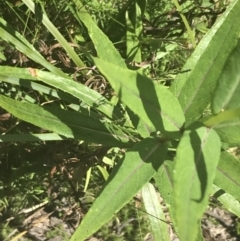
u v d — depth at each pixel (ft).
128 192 1.56
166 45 2.63
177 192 1.18
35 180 2.64
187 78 1.63
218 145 1.28
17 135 1.91
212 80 1.61
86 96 1.90
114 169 1.57
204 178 1.21
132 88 1.27
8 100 1.70
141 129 1.72
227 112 1.28
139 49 2.41
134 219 3.08
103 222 1.55
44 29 2.37
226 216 3.26
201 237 1.80
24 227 2.86
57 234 2.93
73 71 2.40
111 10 2.51
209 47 1.60
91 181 2.77
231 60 1.37
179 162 1.22
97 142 1.83
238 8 1.58
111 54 1.80
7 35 1.97
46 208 2.96
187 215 1.16
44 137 1.93
